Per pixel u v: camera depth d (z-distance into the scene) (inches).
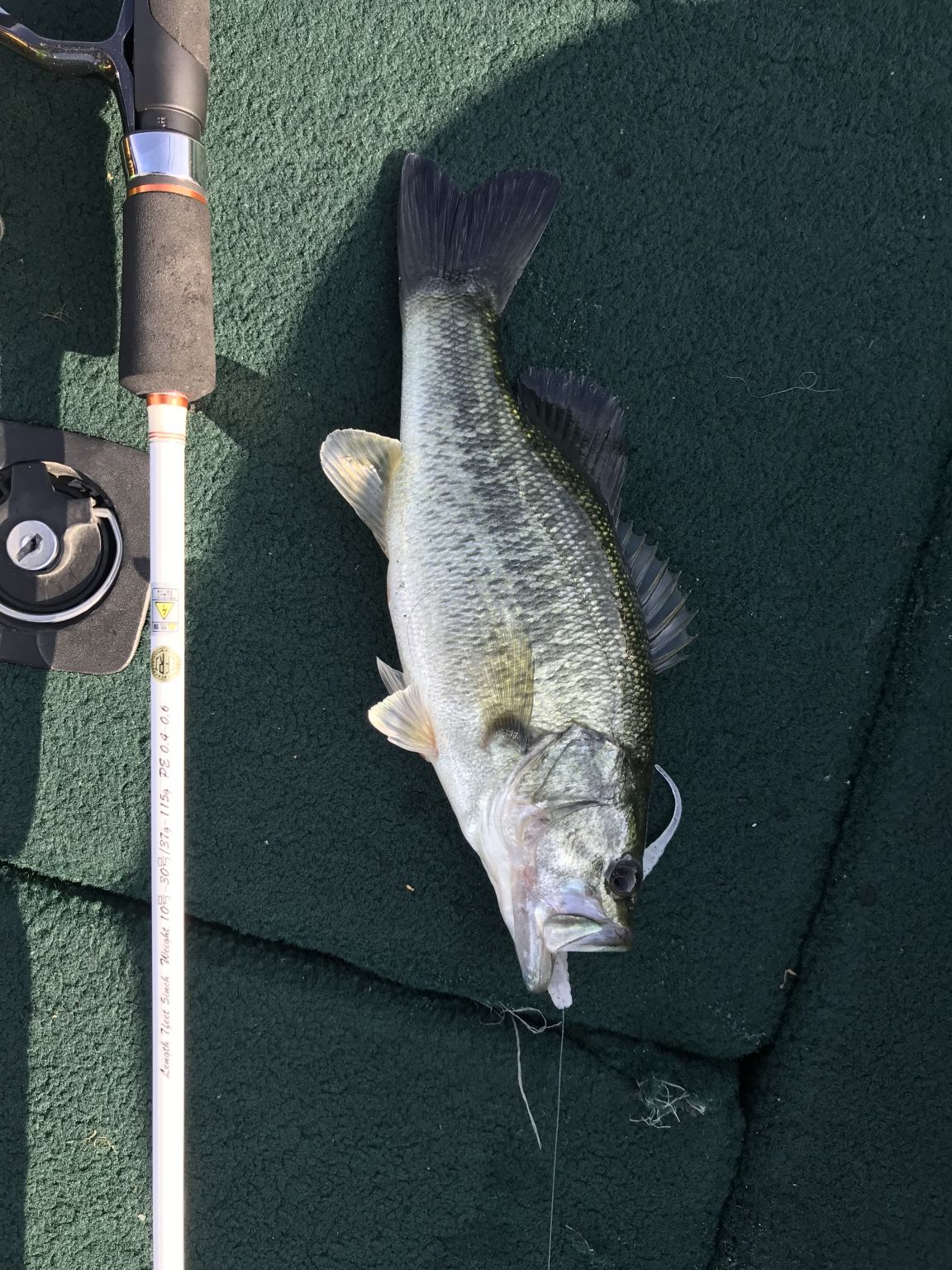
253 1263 16.8
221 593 17.0
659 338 17.3
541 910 15.3
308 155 17.0
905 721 17.4
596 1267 17.0
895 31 17.3
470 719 15.6
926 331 17.4
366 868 17.1
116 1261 16.9
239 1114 16.9
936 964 17.2
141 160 14.9
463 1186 17.0
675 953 17.2
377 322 17.0
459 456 15.8
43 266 16.8
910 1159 17.1
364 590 17.1
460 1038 17.1
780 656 17.4
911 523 17.4
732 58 17.3
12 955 17.0
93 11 16.6
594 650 15.6
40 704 17.0
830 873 17.4
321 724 17.1
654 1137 17.1
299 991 17.0
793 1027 17.3
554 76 17.1
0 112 16.7
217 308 16.9
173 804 15.4
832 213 17.4
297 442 17.0
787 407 17.5
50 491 16.7
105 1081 17.0
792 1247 17.0
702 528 17.4
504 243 16.5
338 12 16.9
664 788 17.2
